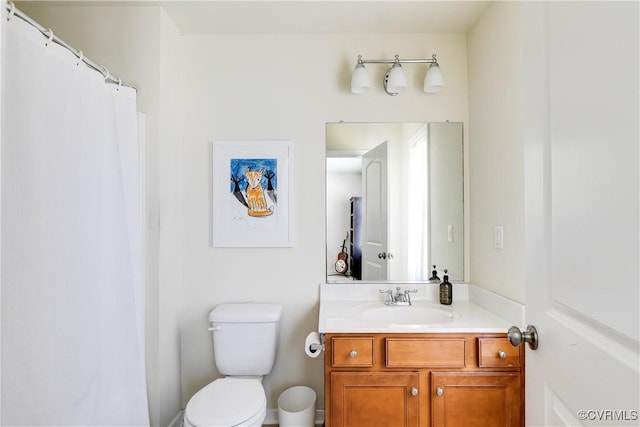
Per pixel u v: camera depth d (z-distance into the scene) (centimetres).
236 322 187
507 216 162
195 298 206
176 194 201
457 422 150
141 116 172
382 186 209
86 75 129
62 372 117
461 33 204
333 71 207
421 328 152
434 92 203
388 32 205
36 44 106
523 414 148
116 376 143
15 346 102
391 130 207
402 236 207
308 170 207
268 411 205
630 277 49
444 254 205
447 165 206
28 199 104
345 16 189
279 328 203
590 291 58
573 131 63
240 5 180
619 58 51
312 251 207
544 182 74
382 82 207
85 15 183
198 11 185
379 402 152
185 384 205
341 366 153
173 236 197
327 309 185
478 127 192
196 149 206
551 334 71
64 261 119
